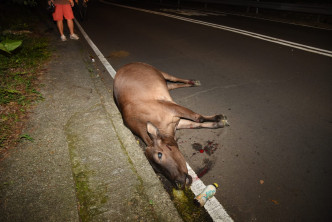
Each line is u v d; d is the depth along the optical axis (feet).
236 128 11.00
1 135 9.84
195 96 13.93
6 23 30.89
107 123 11.02
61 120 11.12
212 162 9.17
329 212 7.12
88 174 8.32
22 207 7.09
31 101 12.51
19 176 8.06
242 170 8.71
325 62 17.33
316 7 31.35
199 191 8.00
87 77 15.65
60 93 13.48
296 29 28.35
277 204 7.43
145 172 8.55
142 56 20.79
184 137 10.72
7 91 12.69
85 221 6.84
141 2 72.38
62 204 7.19
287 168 8.67
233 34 26.73
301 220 6.96
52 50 20.97
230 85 14.93
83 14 40.81
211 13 43.91
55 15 23.41
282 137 10.19
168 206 7.33
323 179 8.16
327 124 10.77
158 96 11.15
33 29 29.17
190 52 21.39
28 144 9.52
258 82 15.07
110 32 30.58
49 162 8.66
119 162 8.86
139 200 7.45
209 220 7.12
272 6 37.76
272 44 22.31
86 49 22.74
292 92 13.61
